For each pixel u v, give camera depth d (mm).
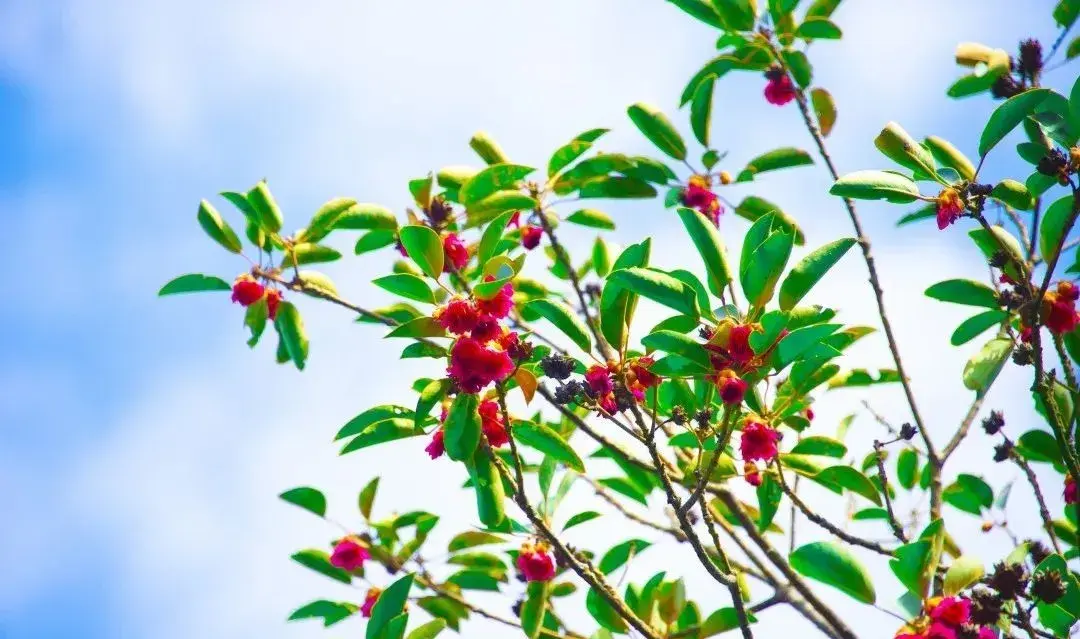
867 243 5738
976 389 5109
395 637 4664
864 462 6285
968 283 5055
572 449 4852
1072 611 4312
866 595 3994
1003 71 5223
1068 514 5453
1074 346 4926
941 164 5246
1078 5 5078
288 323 6043
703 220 4246
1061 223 4617
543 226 6004
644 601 5305
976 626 3932
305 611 5824
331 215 5711
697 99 6344
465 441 4555
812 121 6215
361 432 5023
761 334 3977
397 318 5844
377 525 5863
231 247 6027
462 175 5988
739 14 6332
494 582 5871
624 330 4340
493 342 4359
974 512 5844
